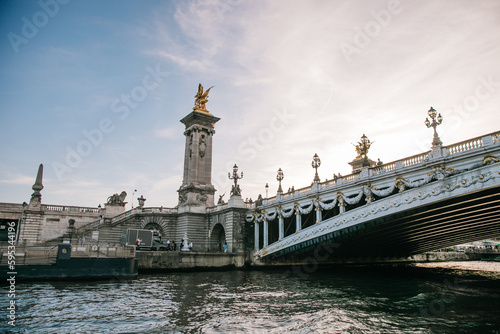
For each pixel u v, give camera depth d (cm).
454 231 4538
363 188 3556
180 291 2580
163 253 4275
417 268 5622
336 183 3922
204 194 6156
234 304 2067
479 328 1502
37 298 2125
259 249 5003
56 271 2945
